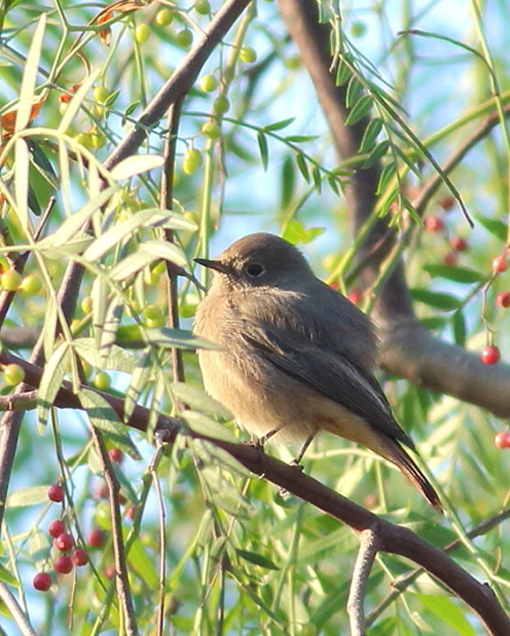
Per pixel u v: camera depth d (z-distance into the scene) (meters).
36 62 7.06
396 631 10.08
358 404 11.29
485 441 12.19
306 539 10.53
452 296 11.63
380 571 10.14
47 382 6.39
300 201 12.06
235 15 9.88
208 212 10.84
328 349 11.65
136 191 9.25
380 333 11.92
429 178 12.17
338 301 12.03
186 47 11.08
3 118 8.10
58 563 8.41
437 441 11.81
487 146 13.16
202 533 7.62
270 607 9.62
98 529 10.66
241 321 11.84
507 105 12.09
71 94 8.41
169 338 6.23
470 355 11.32
